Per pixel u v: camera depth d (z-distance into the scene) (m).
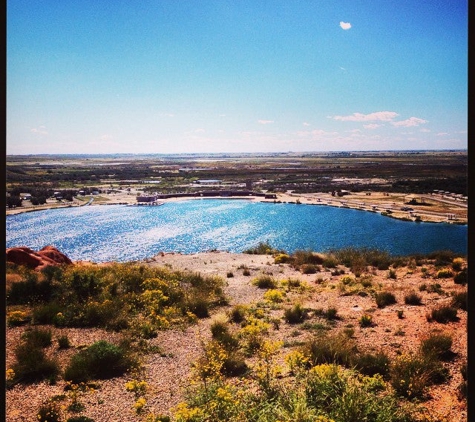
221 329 9.73
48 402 5.97
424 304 11.39
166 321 10.53
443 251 20.27
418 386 5.93
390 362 6.89
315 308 11.84
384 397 5.45
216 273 19.28
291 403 5.30
